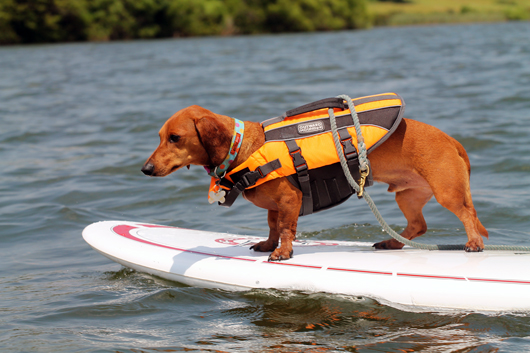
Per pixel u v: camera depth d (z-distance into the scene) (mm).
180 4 47875
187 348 2840
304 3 52625
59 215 5602
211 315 3283
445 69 17094
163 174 3336
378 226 5176
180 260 3885
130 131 9625
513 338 2871
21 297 3633
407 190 3775
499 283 3242
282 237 3664
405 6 81562
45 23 42281
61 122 10562
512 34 36594
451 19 69312
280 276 3582
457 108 10422
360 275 3486
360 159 3391
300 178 3449
